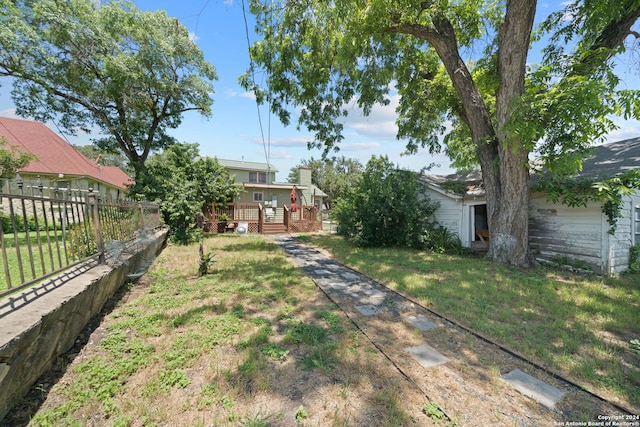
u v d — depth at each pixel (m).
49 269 4.23
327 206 34.97
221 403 1.92
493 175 7.22
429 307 3.81
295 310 3.67
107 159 34.16
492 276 5.56
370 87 8.76
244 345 2.68
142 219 6.25
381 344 2.82
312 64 8.21
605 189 5.62
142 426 1.71
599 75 6.14
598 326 3.27
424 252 8.57
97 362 2.32
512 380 2.26
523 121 5.49
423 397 2.03
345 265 6.62
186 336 2.84
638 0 5.43
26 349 1.85
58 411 1.77
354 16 6.49
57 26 9.11
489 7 7.88
